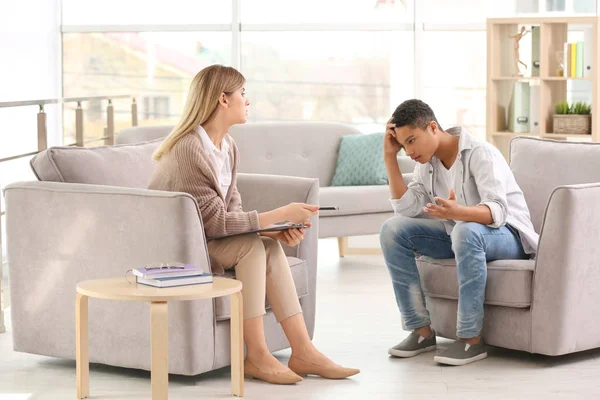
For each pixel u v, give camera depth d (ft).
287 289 12.57
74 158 13.32
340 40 28.22
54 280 13.02
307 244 14.01
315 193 14.20
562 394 11.81
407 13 28.02
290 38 28.35
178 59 28.66
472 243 13.02
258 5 28.30
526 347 13.14
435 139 13.51
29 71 26.43
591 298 13.20
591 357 13.67
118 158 13.79
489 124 24.58
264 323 13.00
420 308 13.88
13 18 25.22
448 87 28.12
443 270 13.73
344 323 16.12
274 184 14.37
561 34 23.84
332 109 28.48
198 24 28.43
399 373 12.85
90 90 28.96
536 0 27.07
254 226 12.28
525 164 15.05
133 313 12.39
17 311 13.46
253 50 28.45
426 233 13.76
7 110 24.77
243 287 12.26
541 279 12.91
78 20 28.78
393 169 14.11
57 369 13.24
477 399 11.61
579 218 12.79
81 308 11.62
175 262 11.80
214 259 12.49
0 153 24.25
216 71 12.88
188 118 12.76
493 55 24.47
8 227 13.37
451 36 27.94
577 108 23.61
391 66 28.19
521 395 11.76
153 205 12.01
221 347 12.37
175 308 11.98
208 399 11.66
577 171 14.51
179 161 12.49
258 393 11.92
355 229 21.26
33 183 13.19
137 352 12.43
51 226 12.94
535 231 14.69
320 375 12.64
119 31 28.73
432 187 13.89
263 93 28.55
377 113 28.37
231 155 13.52
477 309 13.20
